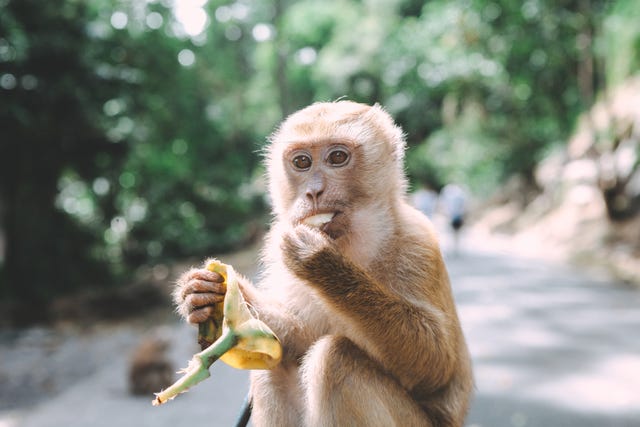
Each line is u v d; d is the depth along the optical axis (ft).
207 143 83.92
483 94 93.97
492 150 105.29
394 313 10.11
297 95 135.44
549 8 63.98
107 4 53.31
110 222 59.36
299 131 11.35
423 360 10.35
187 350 31.76
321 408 10.37
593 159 71.10
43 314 44.24
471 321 35.40
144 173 66.28
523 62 73.20
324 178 11.14
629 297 41.47
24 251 48.67
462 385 11.45
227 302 8.41
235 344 8.21
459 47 76.28
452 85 94.48
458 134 109.81
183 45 66.69
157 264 66.49
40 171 46.75
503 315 36.70
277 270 12.10
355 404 10.25
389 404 10.40
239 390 25.41
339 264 10.07
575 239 67.87
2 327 42.04
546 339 31.22
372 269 11.33
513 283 48.29
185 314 9.75
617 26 72.90
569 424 20.39
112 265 60.54
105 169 48.98
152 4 59.88
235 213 81.76
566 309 38.17
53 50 41.06
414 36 103.50
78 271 53.26
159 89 62.54
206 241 74.38
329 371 10.38
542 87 80.43
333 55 124.67
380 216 11.34
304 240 10.19
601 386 24.20
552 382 24.82
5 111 39.52
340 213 11.03
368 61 120.98
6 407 26.02
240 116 124.67
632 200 63.72
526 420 20.97
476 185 115.75
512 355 28.58
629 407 22.03
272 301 11.73
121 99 46.01
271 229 12.43
